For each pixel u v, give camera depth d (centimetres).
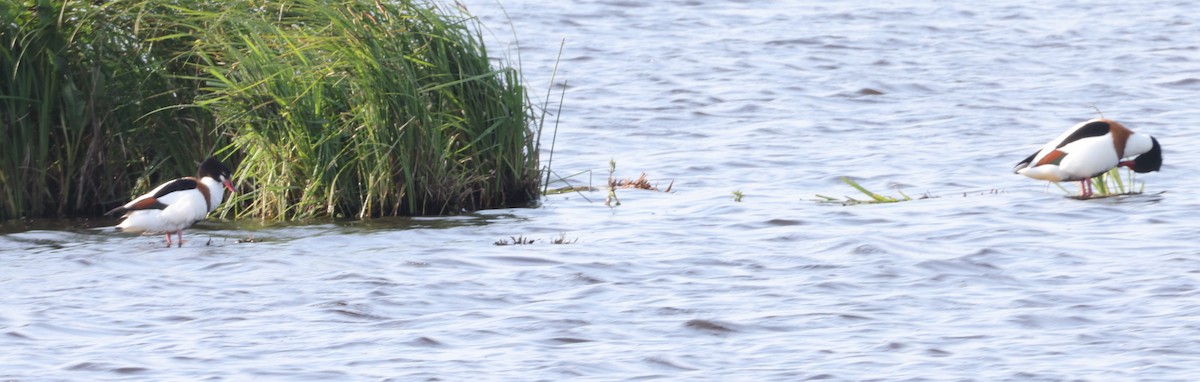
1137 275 2448
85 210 3200
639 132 4559
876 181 3631
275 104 3119
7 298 2395
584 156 4150
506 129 3328
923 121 4678
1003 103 5000
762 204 3288
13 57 3106
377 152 3114
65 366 2000
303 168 3139
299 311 2300
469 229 2995
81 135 3158
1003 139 4306
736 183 3641
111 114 3173
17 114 3145
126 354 2058
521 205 3322
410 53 3212
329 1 3147
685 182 3675
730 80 5609
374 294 2403
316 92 3109
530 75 5769
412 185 3167
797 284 2448
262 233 2964
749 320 2222
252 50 3080
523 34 6831
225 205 3166
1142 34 6675
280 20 3153
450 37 3259
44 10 3081
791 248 2744
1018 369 1947
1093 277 2448
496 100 3312
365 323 2228
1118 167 3322
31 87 3144
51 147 3194
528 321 2227
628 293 2398
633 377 1942
